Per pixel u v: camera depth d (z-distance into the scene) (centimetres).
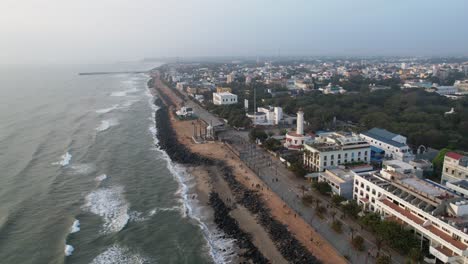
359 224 8425
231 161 13712
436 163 11400
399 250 7131
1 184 11306
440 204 7106
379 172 9800
